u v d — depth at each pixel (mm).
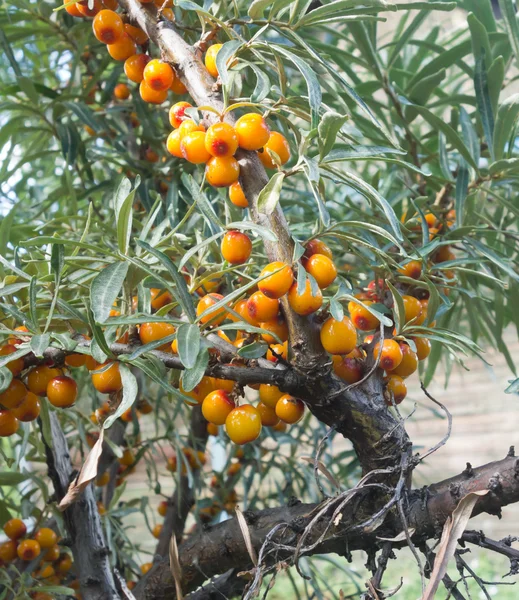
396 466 253
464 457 933
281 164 255
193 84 264
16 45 416
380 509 258
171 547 275
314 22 271
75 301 270
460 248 335
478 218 342
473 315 368
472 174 346
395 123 377
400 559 942
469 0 377
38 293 273
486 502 252
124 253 256
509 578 887
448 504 254
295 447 435
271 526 279
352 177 250
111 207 378
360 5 263
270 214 245
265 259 318
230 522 293
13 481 329
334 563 396
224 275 289
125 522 824
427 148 381
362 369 262
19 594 307
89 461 235
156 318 242
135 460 406
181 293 244
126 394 239
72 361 266
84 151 376
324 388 250
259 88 256
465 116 339
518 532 939
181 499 394
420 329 267
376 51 369
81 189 403
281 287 237
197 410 421
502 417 921
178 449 373
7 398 254
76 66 389
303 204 376
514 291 343
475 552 951
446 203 348
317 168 236
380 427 257
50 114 376
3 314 269
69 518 310
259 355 246
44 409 295
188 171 368
